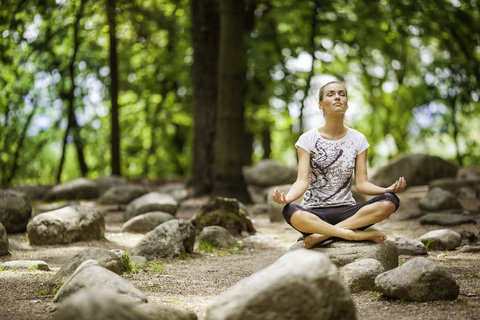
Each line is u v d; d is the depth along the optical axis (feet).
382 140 76.33
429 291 11.57
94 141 68.74
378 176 39.24
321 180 14.82
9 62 46.47
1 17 38.37
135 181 53.21
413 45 56.95
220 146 35.50
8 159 57.41
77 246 21.25
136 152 70.90
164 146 68.59
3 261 18.04
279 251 20.84
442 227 24.67
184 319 9.71
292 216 14.05
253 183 45.98
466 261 16.63
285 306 8.25
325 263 8.66
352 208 14.38
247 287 8.52
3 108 55.11
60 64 56.59
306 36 51.60
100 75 60.34
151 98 63.05
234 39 35.32
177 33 50.26
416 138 74.33
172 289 13.50
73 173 79.82
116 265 14.85
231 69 35.35
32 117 59.82
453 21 41.19
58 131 63.10
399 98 67.26
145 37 53.31
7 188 45.27
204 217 25.35
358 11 42.09
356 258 13.75
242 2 35.81
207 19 40.55
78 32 52.42
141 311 8.17
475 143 72.49
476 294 12.17
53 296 12.28
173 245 18.98
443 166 39.14
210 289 13.61
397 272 12.06
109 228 26.91
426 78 61.98
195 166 40.91
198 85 40.78
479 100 47.55
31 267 16.05
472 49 43.78
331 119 14.83
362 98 71.67
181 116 62.23
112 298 8.07
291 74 52.60
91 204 38.34
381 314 10.80
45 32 48.34
